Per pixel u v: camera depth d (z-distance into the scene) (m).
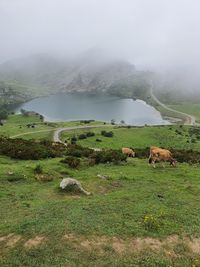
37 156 36.25
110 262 14.57
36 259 14.41
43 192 23.62
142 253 15.62
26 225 17.06
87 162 35.47
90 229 16.97
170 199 23.19
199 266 15.18
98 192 24.48
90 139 167.50
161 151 35.41
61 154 39.09
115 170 32.47
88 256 14.86
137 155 45.72
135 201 22.00
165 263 15.04
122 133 194.62
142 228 17.72
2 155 36.16
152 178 29.55
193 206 22.16
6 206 20.55
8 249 15.10
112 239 16.33
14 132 194.12
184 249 16.48
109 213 19.38
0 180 26.00
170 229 18.00
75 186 23.88
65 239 15.91
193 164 38.34
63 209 19.62
